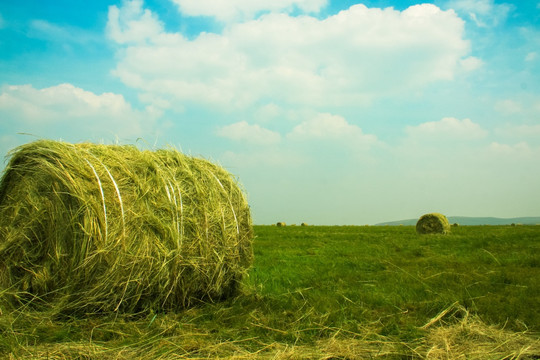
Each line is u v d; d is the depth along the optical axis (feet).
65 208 16.98
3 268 18.17
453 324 15.75
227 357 12.57
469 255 35.35
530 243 44.42
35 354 12.50
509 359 12.25
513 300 18.63
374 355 12.66
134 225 17.42
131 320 17.37
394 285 22.70
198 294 19.52
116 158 18.71
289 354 12.59
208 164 21.93
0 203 20.25
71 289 16.67
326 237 59.67
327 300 19.10
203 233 19.15
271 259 34.83
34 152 18.85
